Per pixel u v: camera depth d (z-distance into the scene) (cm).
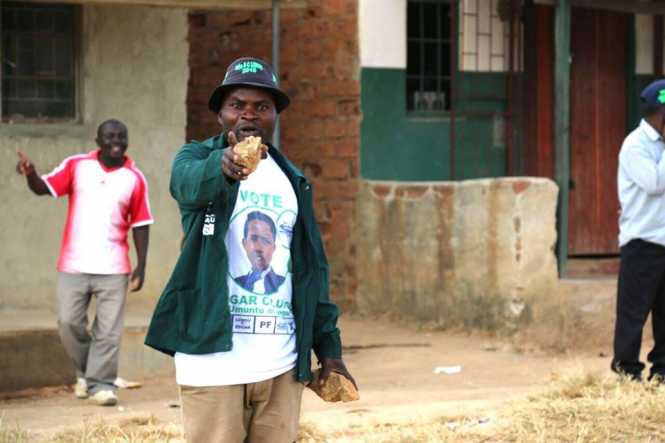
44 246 1332
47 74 1327
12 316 1289
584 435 843
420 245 1594
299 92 1730
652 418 898
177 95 1395
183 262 530
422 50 1692
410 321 1611
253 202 539
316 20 1700
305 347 546
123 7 1361
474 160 1708
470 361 1356
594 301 1446
